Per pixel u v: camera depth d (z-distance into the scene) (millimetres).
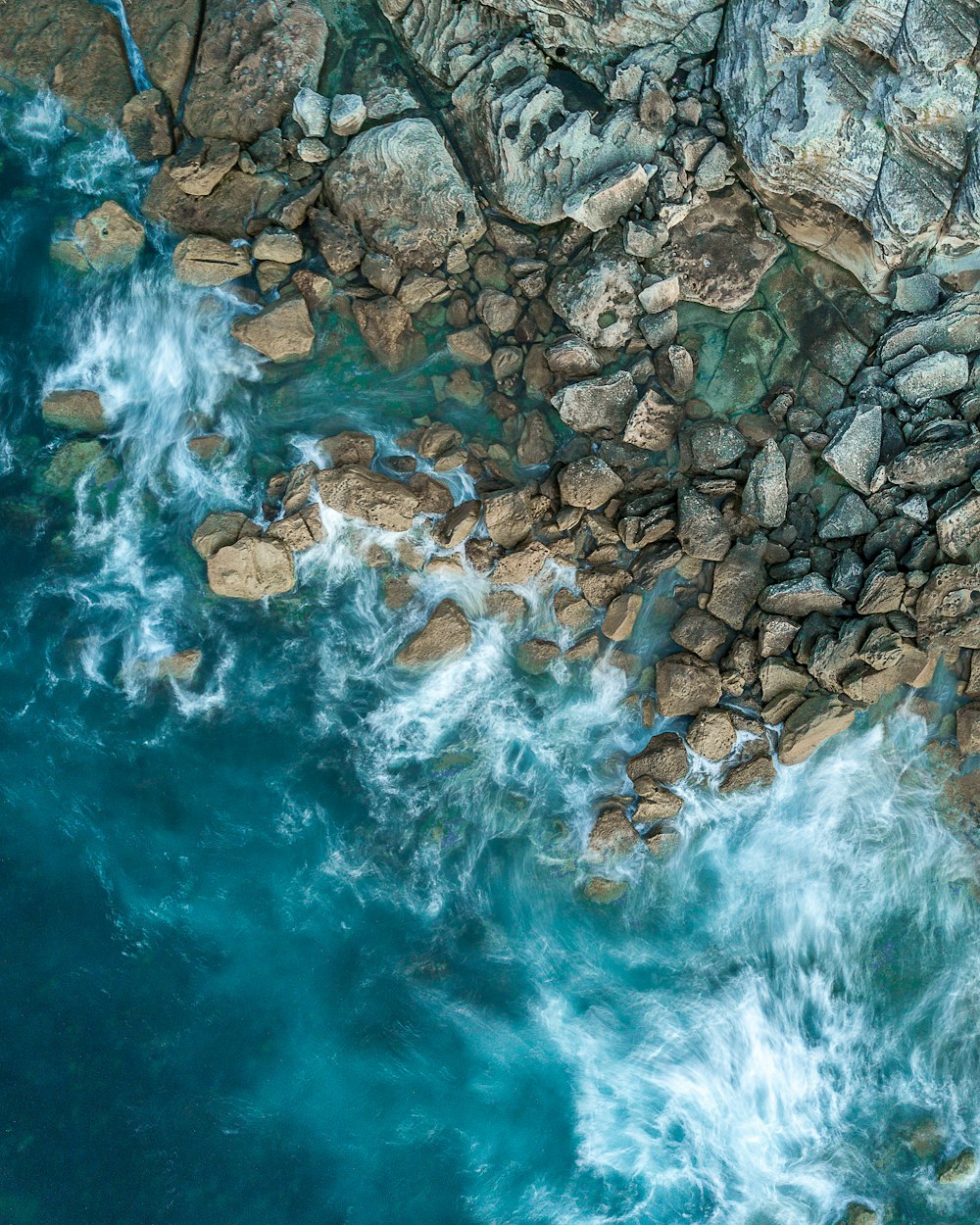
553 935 10086
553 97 10367
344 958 9875
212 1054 9523
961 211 9344
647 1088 9742
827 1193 9547
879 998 10023
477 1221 9289
